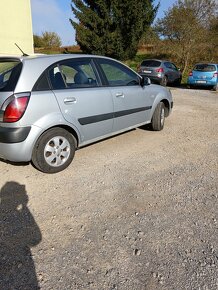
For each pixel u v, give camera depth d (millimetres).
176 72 17250
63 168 3854
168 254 2367
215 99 11094
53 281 2088
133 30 23438
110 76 4469
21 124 3266
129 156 4434
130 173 3834
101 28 23922
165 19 24000
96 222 2773
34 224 2727
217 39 23203
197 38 23062
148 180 3643
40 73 3469
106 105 4254
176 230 2672
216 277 2146
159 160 4305
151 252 2387
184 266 2246
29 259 2289
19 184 3479
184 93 12945
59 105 3572
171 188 3451
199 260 2309
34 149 3521
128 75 4863
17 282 2070
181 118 7242
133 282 2090
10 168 3898
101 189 3393
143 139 5305
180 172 3902
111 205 3066
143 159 4328
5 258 2293
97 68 4266
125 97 4613
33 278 2109
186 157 4461
